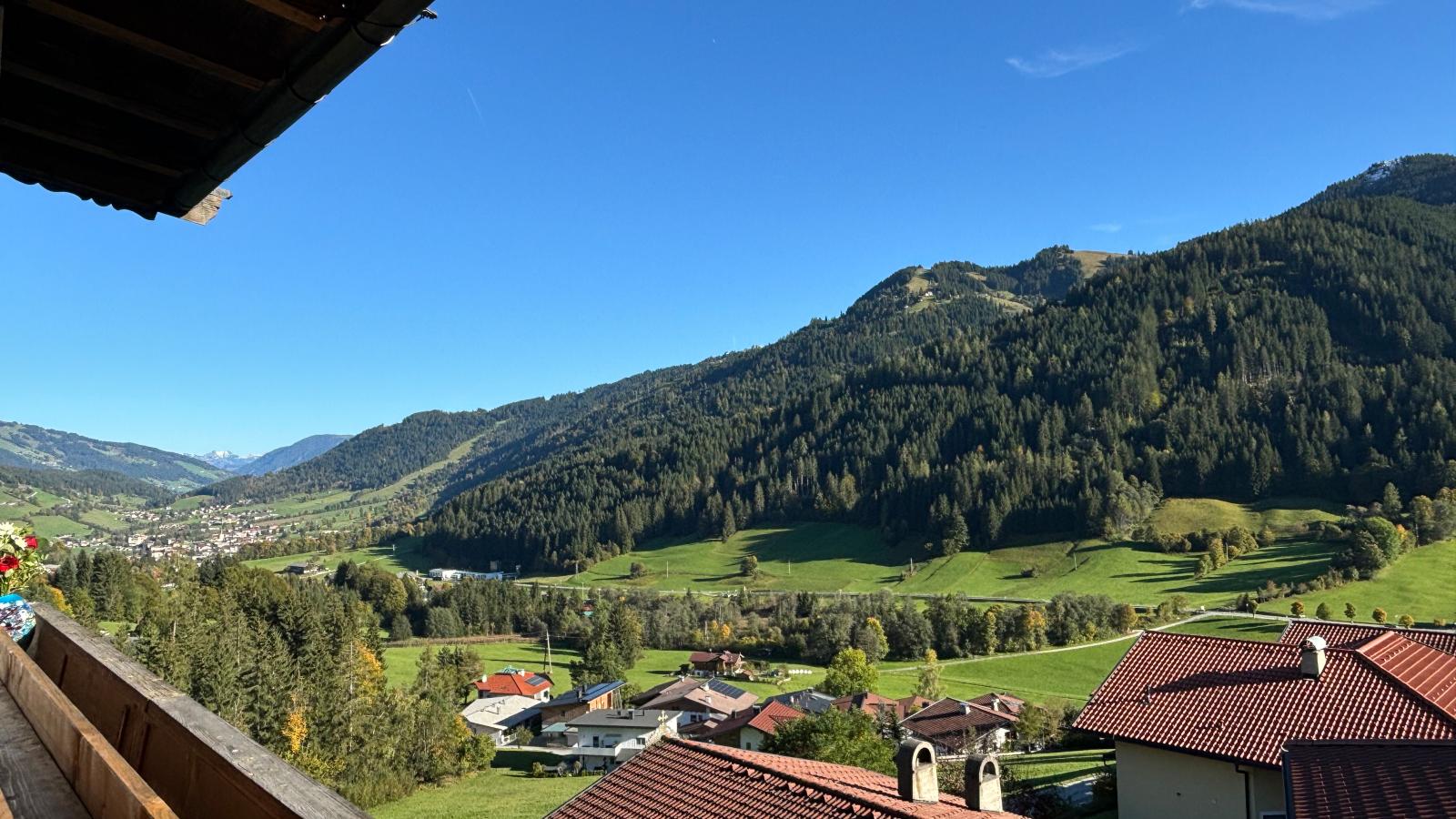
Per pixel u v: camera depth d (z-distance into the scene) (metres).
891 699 58.47
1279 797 14.01
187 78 3.02
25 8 2.63
